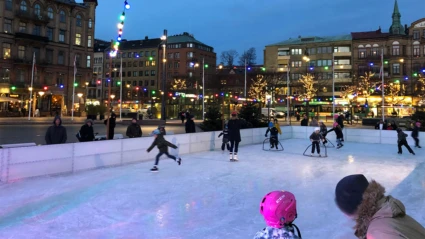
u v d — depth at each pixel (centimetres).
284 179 804
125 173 848
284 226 196
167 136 1153
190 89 5388
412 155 1305
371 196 160
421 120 2077
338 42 6384
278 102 6072
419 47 5734
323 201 608
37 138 1745
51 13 4988
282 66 6831
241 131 1583
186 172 876
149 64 9100
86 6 5478
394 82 5247
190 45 8944
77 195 620
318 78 6134
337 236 433
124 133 2158
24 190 651
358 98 5059
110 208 542
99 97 8706
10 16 4503
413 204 597
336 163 1076
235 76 6594
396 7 6134
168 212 526
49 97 4872
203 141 1329
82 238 413
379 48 5991
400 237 142
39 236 416
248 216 510
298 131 2031
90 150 894
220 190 678
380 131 1783
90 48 5516
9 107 4472
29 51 4691
